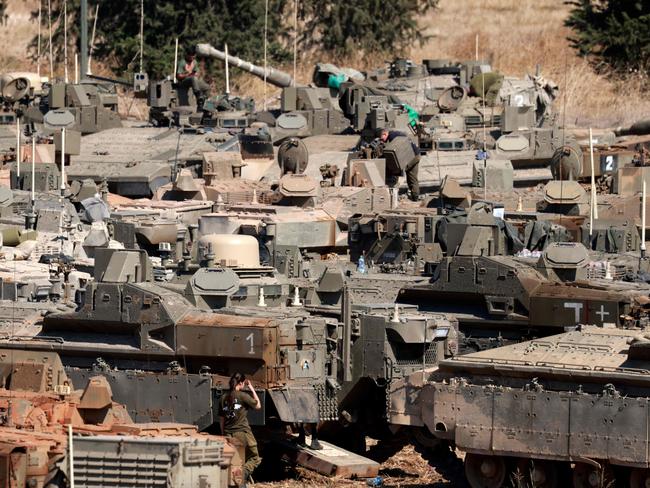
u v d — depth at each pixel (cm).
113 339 8969
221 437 7388
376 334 9006
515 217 12900
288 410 8488
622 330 8462
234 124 18000
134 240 12044
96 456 6762
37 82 18950
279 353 8525
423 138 16800
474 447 8144
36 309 9338
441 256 12025
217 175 15788
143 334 8800
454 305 10044
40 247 11756
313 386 8619
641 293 9675
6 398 7738
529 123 17288
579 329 8519
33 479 6738
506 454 8081
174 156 17012
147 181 16312
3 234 11850
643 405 7744
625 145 17862
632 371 7869
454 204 13562
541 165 17062
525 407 8025
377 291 10250
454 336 9175
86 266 10669
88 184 14438
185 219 13475
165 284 9225
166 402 8706
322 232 13025
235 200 14675
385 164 15088
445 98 18188
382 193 14088
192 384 8650
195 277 9112
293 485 8562
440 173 16150
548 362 8088
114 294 8900
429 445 8869
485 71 19075
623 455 7788
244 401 8156
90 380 7712
